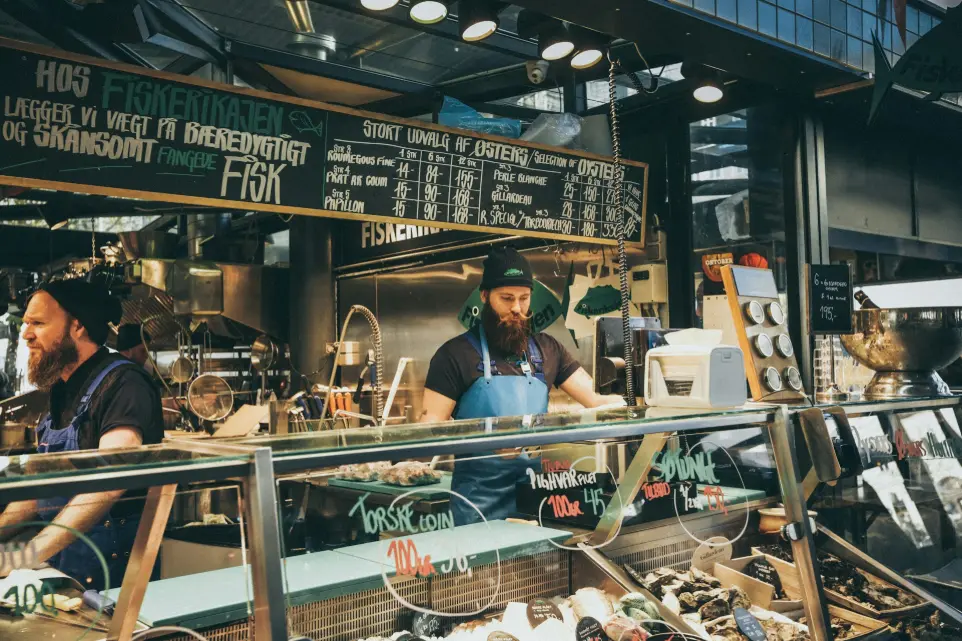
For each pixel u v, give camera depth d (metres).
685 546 2.07
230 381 6.31
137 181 3.22
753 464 2.26
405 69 4.59
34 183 3.00
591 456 1.91
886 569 2.18
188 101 3.31
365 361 5.74
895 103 4.04
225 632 1.33
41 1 3.22
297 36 4.12
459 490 1.69
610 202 4.41
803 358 3.96
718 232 4.37
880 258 5.18
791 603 1.99
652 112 4.67
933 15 4.27
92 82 3.08
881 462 2.45
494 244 4.78
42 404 5.11
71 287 2.26
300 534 1.43
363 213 3.76
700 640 1.68
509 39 4.08
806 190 4.03
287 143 3.56
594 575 1.82
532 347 3.48
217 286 5.51
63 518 1.15
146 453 1.25
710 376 2.01
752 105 4.18
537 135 4.41
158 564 1.26
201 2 3.69
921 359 2.68
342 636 1.51
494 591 1.74
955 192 5.10
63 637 1.15
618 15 3.02
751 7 3.27
